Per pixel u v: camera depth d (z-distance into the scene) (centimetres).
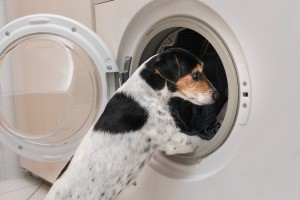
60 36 113
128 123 97
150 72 102
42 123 144
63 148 122
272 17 73
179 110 115
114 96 105
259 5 75
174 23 101
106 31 118
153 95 102
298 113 71
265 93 77
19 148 125
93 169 94
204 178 93
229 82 87
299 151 72
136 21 109
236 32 81
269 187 78
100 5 118
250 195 82
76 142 121
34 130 148
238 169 84
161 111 100
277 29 73
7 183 189
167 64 101
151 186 107
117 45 115
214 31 90
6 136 125
